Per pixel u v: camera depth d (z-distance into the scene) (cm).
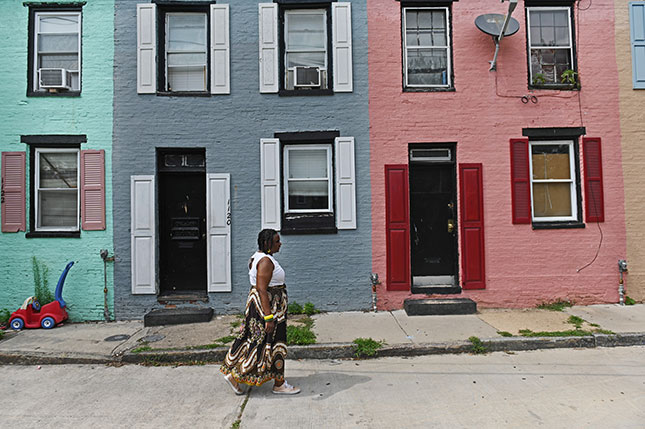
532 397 435
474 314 707
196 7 759
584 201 753
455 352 573
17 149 735
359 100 751
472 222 746
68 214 757
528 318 680
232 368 442
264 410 414
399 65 755
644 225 755
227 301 735
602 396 435
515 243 748
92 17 743
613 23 768
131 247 728
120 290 729
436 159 768
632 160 758
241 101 747
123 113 738
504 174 752
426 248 774
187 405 429
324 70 773
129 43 743
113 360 558
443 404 422
